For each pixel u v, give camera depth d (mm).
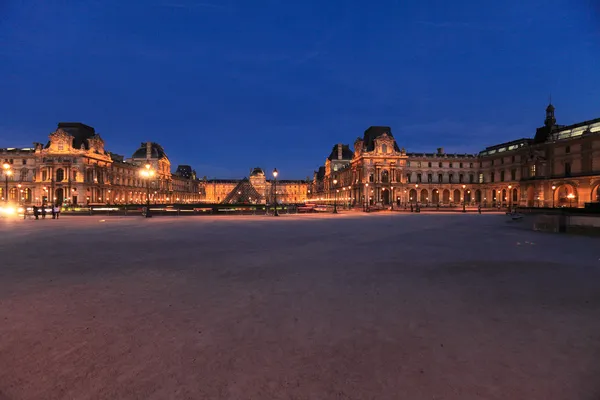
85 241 18203
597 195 63469
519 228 27312
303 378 4543
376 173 100750
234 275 10312
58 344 5516
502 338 5801
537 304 7605
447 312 7086
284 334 5938
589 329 6199
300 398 4102
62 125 96062
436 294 8375
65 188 91438
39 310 7117
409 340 5715
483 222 34625
